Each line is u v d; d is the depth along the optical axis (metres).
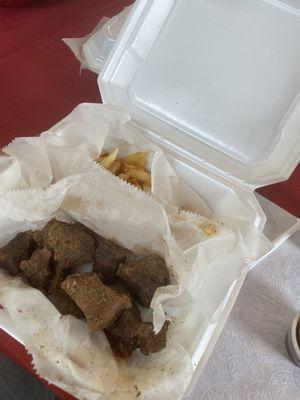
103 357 0.26
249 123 0.34
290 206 0.38
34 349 0.26
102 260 0.30
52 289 0.30
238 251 0.31
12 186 0.31
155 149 0.34
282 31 0.32
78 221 0.33
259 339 0.30
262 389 0.28
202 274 0.29
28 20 0.46
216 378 0.28
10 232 0.32
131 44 0.35
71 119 0.35
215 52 0.33
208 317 0.28
